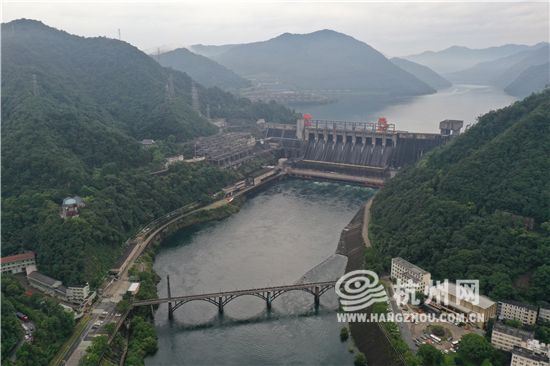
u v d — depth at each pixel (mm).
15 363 189375
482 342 196875
